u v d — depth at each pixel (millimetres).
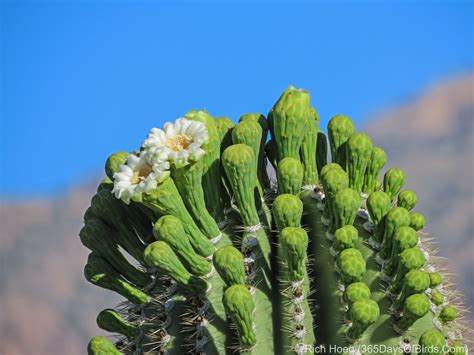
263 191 6227
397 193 6367
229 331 5711
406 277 5496
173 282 5969
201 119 6035
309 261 5867
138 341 5965
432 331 5363
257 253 5852
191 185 5844
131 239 6191
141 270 6254
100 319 6055
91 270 6121
